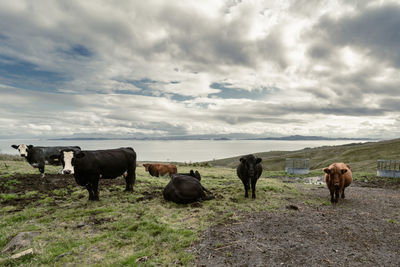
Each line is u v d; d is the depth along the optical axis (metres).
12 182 10.61
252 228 5.90
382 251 4.73
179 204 8.12
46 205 7.77
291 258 4.42
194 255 4.50
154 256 4.46
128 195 9.40
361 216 7.04
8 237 5.21
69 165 7.87
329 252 4.66
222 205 8.04
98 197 8.64
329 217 6.88
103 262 4.23
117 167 9.20
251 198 9.13
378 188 13.12
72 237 5.26
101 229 5.79
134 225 5.87
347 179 9.08
